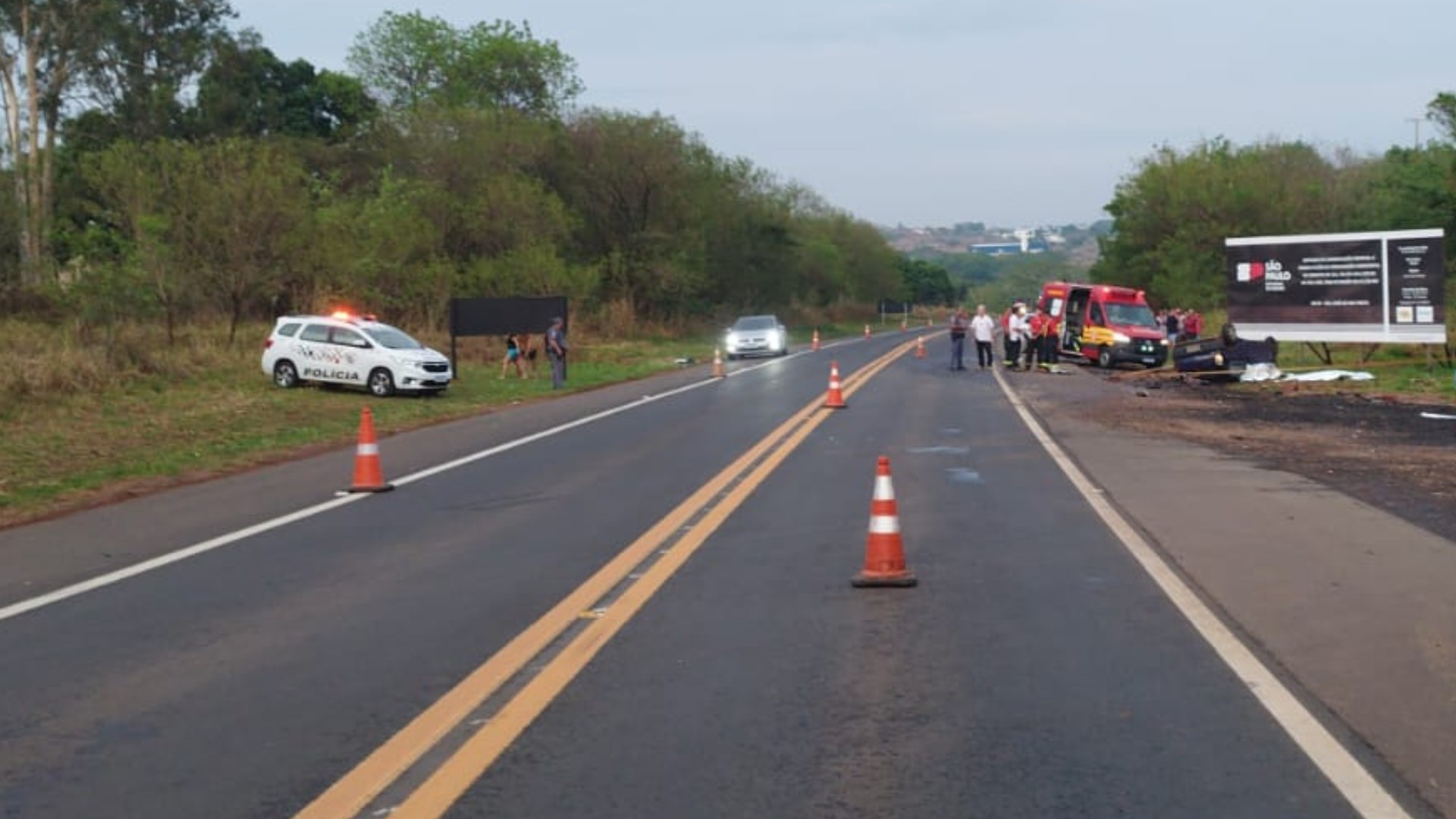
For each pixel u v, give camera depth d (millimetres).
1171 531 12500
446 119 62250
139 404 27750
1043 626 8922
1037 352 42531
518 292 52875
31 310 40844
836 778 5988
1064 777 5973
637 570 10992
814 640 8594
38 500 16734
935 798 5730
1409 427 23656
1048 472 17141
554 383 36625
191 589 10695
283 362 33156
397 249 46500
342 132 77250
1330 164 73562
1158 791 5785
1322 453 19422
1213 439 21469
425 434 24812
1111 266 76812
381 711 7148
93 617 9727
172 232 37688
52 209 55219
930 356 53938
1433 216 50312
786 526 13180
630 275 69062
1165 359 43656
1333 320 36000
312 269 41719
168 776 6172
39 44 55938
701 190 72125
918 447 20266
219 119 65188
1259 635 8570
